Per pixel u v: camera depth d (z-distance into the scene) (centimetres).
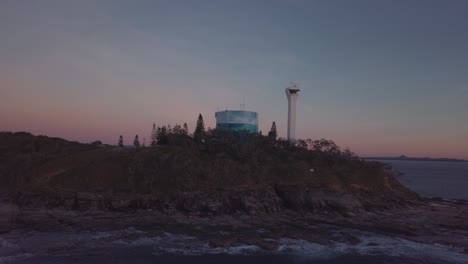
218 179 8919
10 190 8969
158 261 5222
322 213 8406
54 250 5503
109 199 8006
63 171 9281
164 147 10156
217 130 12188
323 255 5697
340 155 11431
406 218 8206
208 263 5225
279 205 8650
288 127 13888
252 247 5938
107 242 5969
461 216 8494
